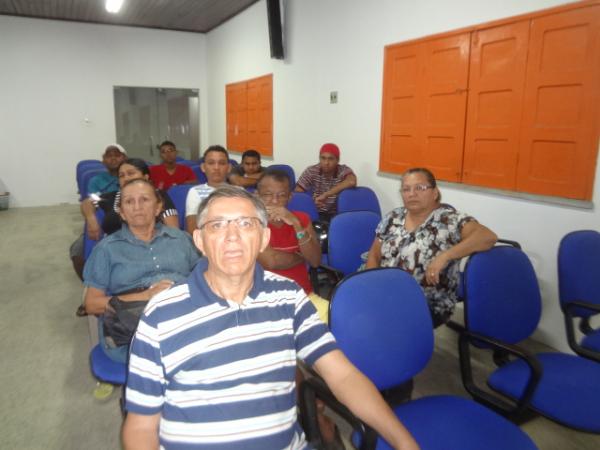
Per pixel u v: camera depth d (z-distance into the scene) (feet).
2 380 7.33
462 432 4.15
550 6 7.93
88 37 22.86
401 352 4.58
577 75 7.63
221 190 3.43
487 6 9.07
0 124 21.90
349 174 12.78
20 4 19.66
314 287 7.82
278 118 17.84
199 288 3.26
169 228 6.51
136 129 24.68
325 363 3.53
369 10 12.32
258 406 3.19
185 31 24.84
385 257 6.95
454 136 10.12
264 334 3.29
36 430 6.12
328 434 4.35
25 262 13.70
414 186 6.47
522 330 5.65
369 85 12.66
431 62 10.52
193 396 3.10
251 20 19.39
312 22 14.92
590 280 6.31
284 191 6.81
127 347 5.25
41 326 9.35
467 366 5.15
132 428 3.09
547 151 8.24
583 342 6.07
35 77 22.17
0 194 22.29
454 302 6.63
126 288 5.93
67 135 23.29
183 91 25.43
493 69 9.07
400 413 4.46
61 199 23.71
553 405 4.54
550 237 8.34
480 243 6.07
